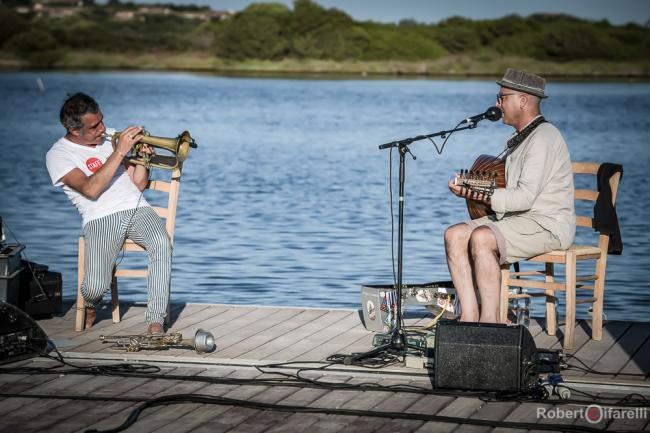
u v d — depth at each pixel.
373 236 12.60
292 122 35.16
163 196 16.45
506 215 6.27
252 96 52.84
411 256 11.28
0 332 5.79
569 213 6.24
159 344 6.13
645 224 13.87
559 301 9.41
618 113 41.53
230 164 21.50
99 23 94.75
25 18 93.25
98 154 6.71
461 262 6.12
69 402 5.24
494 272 5.98
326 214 14.43
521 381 5.24
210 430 4.83
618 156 24.16
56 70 91.19
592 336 6.51
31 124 33.78
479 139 28.75
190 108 42.38
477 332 5.30
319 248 11.77
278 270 10.55
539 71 88.56
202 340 6.05
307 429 4.84
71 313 7.25
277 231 12.96
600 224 6.48
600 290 6.48
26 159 22.19
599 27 90.38
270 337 6.54
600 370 5.80
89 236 6.57
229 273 10.39
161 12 97.44
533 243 6.14
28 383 5.55
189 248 11.75
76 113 6.59
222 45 92.44
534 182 6.11
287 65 90.81
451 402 5.23
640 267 10.91
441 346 5.33
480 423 4.89
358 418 4.99
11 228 13.08
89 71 90.06
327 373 5.72
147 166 6.81
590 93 60.91
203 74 88.50
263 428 4.86
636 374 5.72
